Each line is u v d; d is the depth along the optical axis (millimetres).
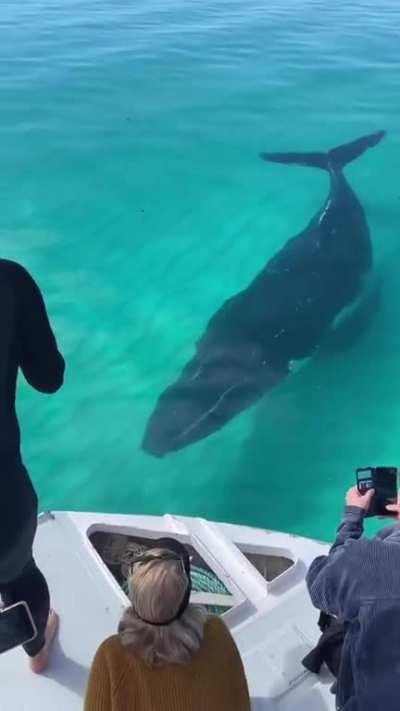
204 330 7965
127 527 3936
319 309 7820
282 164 11219
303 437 6691
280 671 3258
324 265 8477
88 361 7625
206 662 2279
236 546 3855
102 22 16359
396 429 6836
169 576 2176
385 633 2400
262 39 15656
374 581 2414
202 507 6098
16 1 17812
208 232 9758
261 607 3547
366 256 8945
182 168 11047
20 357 2697
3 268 2508
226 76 13766
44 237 9531
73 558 3727
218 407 6719
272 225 9945
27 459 6566
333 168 10930
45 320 2689
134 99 12766
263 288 8039
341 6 18328
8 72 13461
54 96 12695
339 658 3160
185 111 12492
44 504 6145
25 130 11719
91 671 2301
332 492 6258
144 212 10109
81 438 6766
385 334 7789
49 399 7180
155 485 6289
